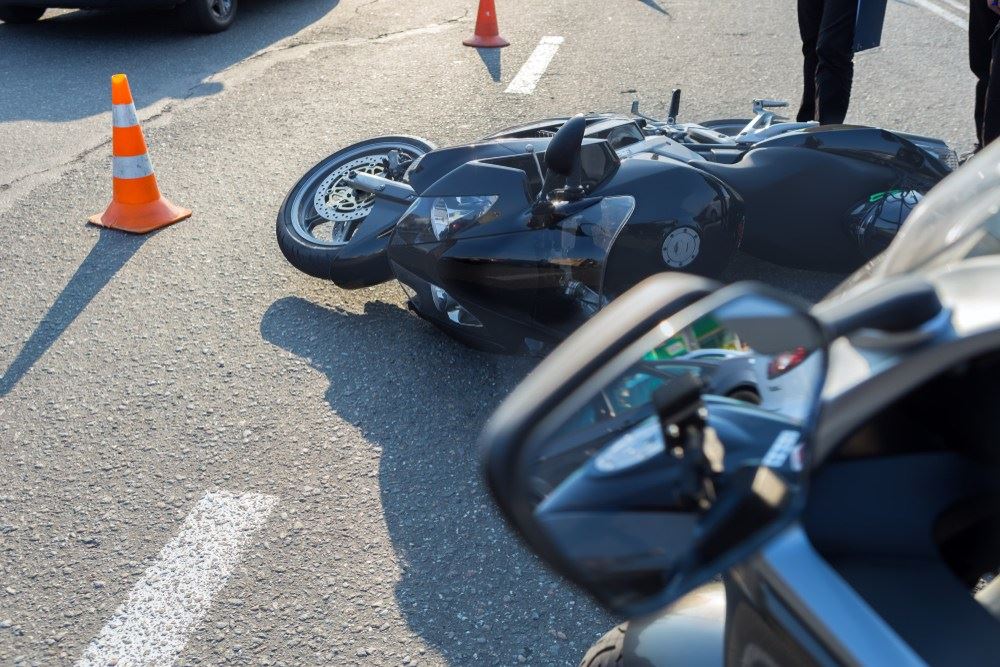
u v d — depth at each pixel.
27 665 2.63
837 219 4.21
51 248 5.09
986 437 1.32
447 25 9.59
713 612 1.63
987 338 1.12
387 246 3.88
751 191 4.14
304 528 3.11
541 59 8.45
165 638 2.71
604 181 3.68
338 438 3.55
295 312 4.41
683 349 1.06
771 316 1.08
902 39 8.97
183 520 3.15
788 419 1.12
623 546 1.10
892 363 1.17
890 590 1.23
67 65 8.29
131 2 8.88
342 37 9.20
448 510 3.17
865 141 4.22
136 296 4.60
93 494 3.29
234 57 8.53
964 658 1.16
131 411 3.73
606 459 1.08
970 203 1.42
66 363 4.06
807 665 1.12
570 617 2.74
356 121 6.89
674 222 3.72
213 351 4.12
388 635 2.70
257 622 2.75
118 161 5.21
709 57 8.48
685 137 4.73
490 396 3.78
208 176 5.96
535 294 3.57
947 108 7.00
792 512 1.14
